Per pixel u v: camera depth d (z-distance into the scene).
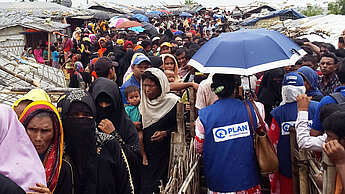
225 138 3.32
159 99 4.38
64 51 19.05
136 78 5.16
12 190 1.76
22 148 1.99
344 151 2.21
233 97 3.48
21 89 4.95
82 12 34.72
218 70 3.36
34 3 31.17
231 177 3.31
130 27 18.66
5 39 19.83
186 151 3.86
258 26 35.28
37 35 20.48
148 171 4.47
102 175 2.83
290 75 3.77
